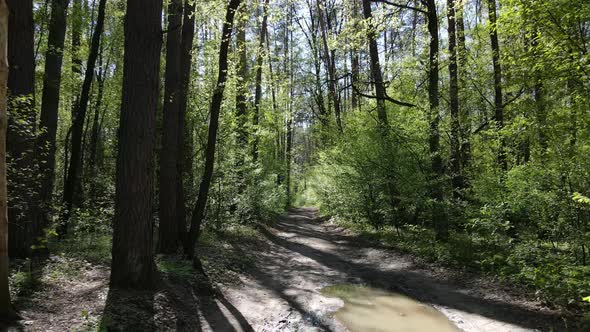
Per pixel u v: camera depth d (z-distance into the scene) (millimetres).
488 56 15305
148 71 6773
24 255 7613
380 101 16047
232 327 6547
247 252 12703
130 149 6695
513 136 11328
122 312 5758
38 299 5891
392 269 10914
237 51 13617
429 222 13852
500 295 7688
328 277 10320
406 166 13586
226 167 14625
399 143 13977
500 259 9070
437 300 7977
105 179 14781
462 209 11820
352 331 6520
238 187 16156
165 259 9484
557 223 8320
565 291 6777
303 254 13680
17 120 6754
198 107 14297
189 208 13977
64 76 17750
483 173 12492
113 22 19703
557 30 7938
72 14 14867
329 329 6609
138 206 6742
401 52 18781
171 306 6578
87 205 13562
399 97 18562
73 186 12031
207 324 6547
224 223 15000
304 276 10430
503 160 12055
